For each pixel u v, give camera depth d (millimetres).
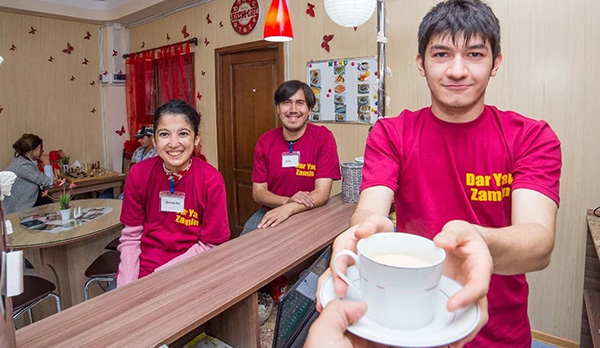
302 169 2463
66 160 5043
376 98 2982
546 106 2273
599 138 2131
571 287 2279
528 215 731
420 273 428
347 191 2377
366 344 469
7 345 680
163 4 4391
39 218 2855
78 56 5359
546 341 2379
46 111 5133
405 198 942
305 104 2396
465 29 755
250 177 4039
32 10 4652
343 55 3131
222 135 4250
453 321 448
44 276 2697
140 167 1748
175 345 1320
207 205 1701
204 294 1157
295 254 1478
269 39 2426
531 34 2277
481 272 466
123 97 5656
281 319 1147
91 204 3271
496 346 934
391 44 2840
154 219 1750
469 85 790
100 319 1022
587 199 2193
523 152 838
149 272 1692
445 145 885
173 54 4602
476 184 872
